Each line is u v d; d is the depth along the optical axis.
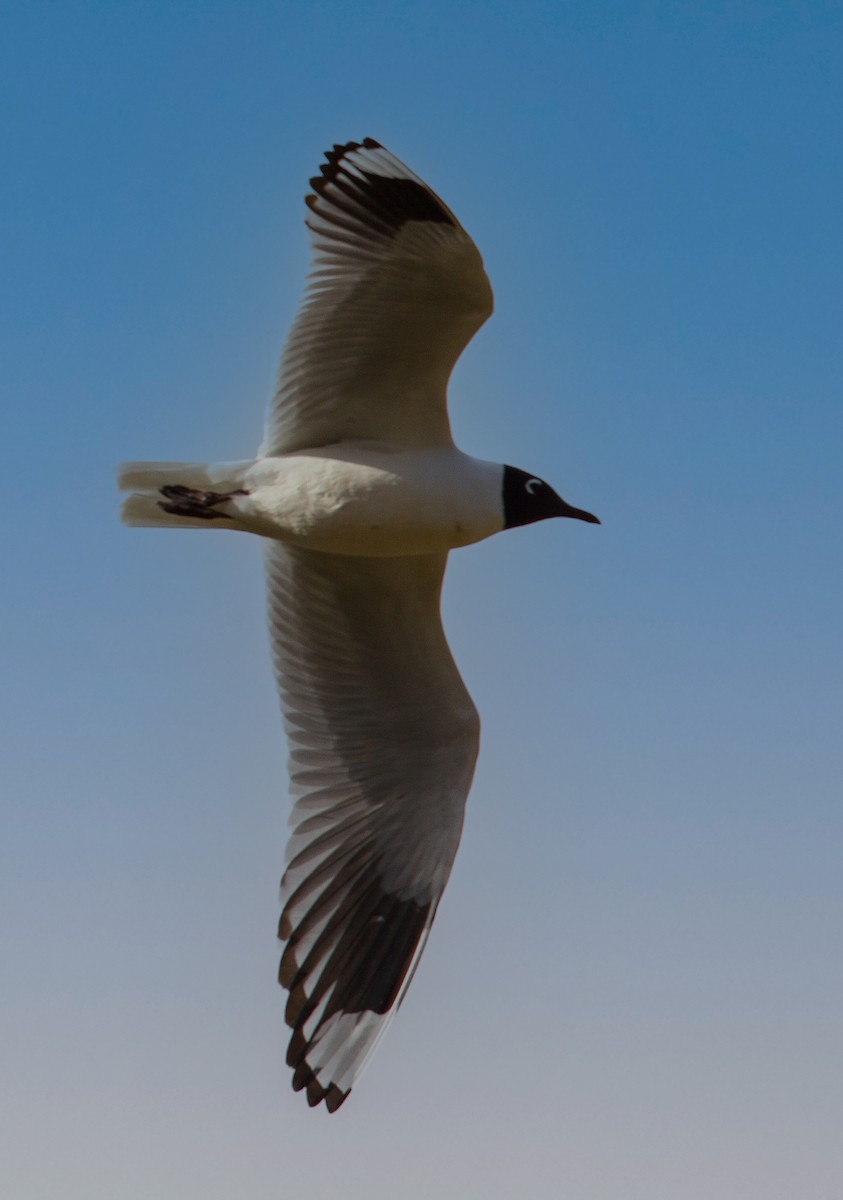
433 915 11.46
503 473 10.77
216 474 10.61
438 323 10.10
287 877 11.38
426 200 9.50
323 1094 10.88
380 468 10.47
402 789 11.73
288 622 11.70
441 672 11.58
